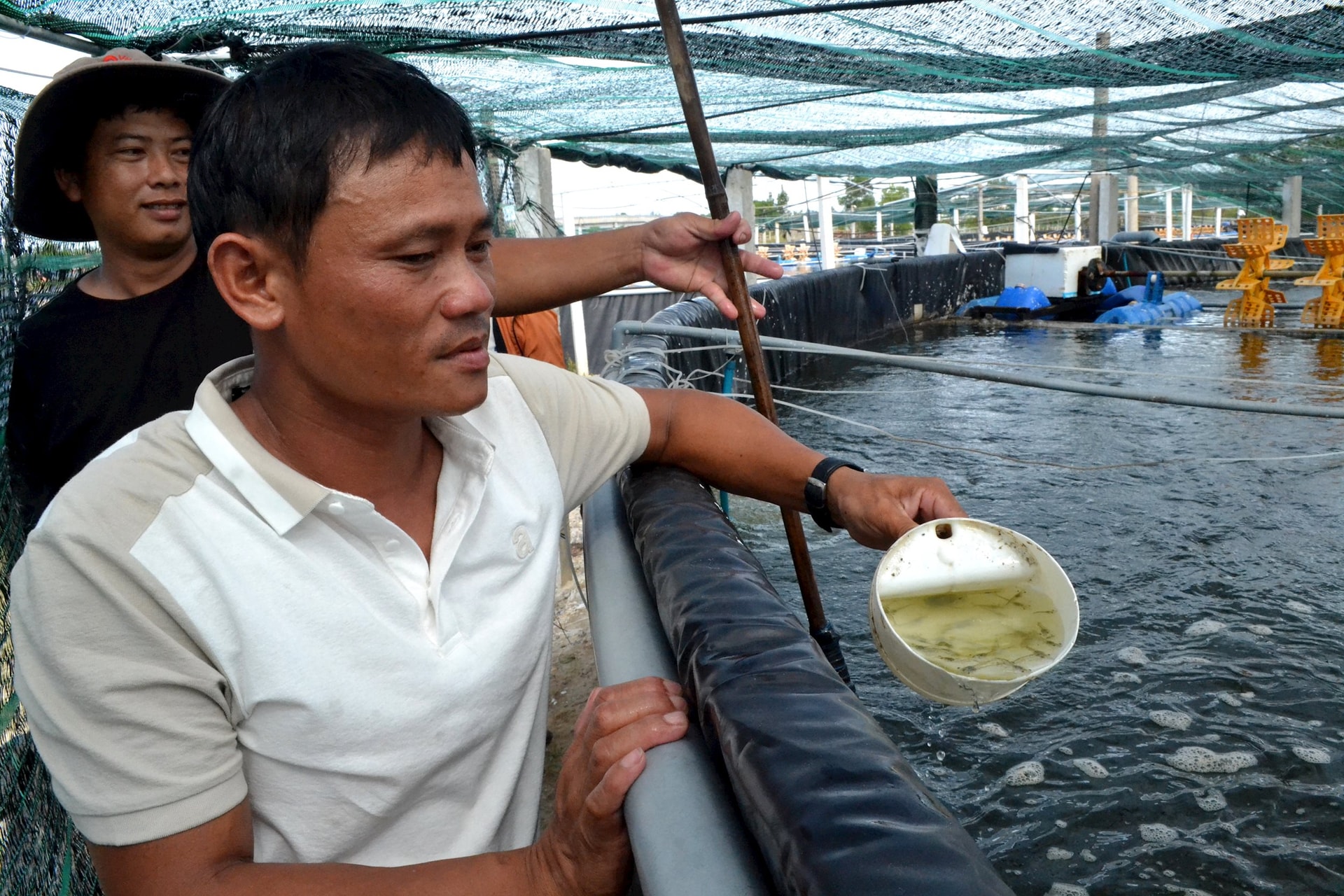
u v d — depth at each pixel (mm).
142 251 1931
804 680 931
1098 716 3033
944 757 2879
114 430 1916
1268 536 4547
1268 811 2529
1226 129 11234
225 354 1951
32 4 2912
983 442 6707
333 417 1037
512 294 1810
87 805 905
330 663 984
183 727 923
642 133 8539
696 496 1549
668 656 1259
